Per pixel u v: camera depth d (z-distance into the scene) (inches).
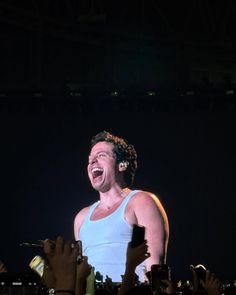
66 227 1389.0
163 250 683.4
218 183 1374.3
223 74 1557.6
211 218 1376.7
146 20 1587.1
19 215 1401.3
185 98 1360.7
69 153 1387.8
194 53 1544.0
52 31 1525.6
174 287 253.1
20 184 1402.6
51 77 1549.0
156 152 1380.4
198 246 1381.6
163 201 1381.6
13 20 1508.4
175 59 1536.7
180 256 1382.9
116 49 1537.9
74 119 1384.1
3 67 1537.9
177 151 1379.2
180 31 1599.4
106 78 1519.4
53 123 1386.6
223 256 1375.5
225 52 1552.7
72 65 1560.0
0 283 202.1
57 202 1395.2
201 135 1373.0
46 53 1546.5
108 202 712.4
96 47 1556.3
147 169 1381.6
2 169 1405.0
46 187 1396.4
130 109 1378.0
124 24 1535.4
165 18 1545.3
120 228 685.9
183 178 1379.2
